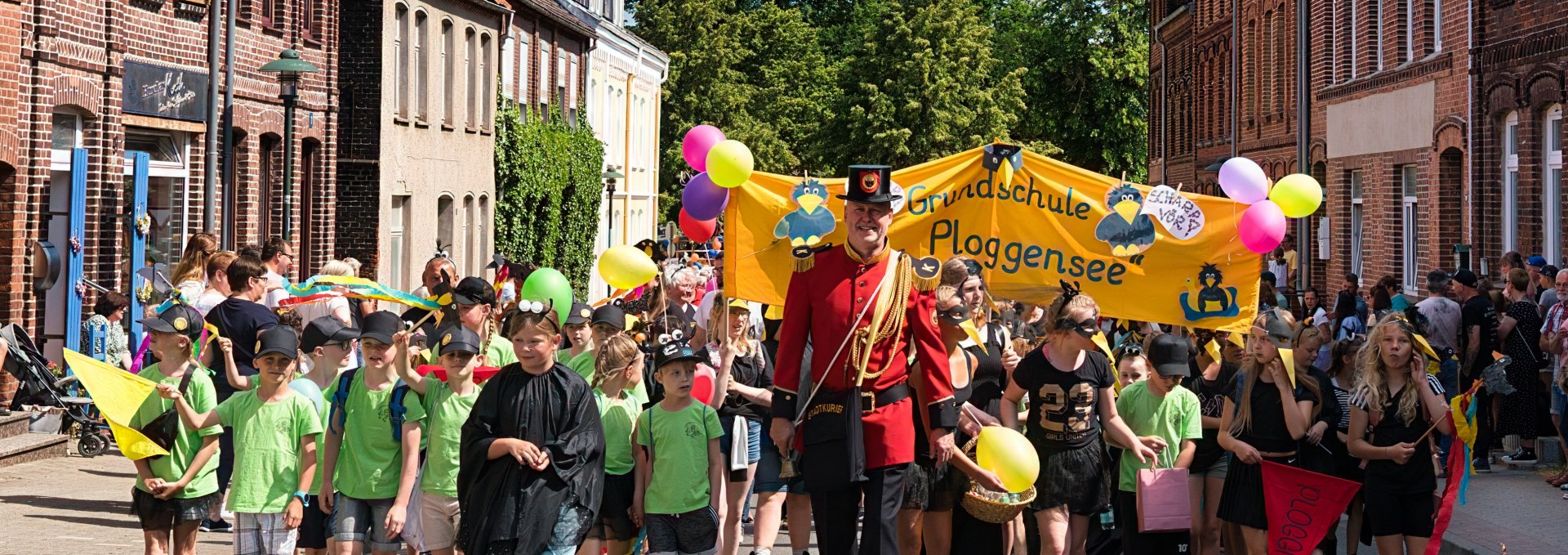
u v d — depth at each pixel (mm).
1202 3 45906
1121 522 10078
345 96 29344
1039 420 9453
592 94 47125
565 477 7695
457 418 8789
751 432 10359
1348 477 10836
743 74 72000
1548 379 16844
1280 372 9773
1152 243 11398
